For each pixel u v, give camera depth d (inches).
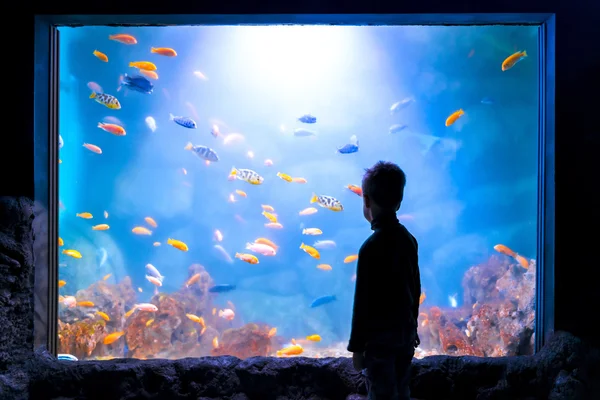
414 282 98.3
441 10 140.0
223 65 800.9
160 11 141.0
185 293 438.6
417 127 778.8
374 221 98.3
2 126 142.2
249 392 133.7
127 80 287.4
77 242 585.3
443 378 134.3
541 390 129.6
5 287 128.9
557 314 138.2
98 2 140.9
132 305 447.5
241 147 813.2
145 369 135.0
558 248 138.9
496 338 292.0
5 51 141.3
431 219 693.9
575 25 139.1
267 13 141.2
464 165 708.0
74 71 782.5
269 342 350.9
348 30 748.6
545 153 145.6
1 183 142.3
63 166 755.4
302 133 418.3
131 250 764.6
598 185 138.8
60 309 363.3
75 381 134.0
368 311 92.4
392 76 772.0
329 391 134.5
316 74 794.2
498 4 139.3
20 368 133.6
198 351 376.8
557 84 139.9
